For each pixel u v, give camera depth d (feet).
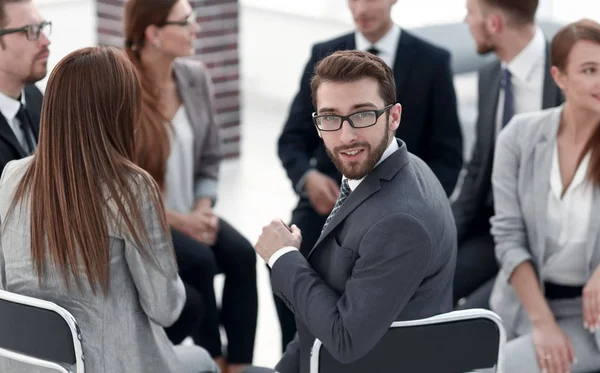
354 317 7.22
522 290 10.21
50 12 24.32
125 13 12.16
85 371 7.96
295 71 24.93
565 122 10.26
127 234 7.89
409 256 7.13
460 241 12.27
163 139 12.14
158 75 12.32
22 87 10.44
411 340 7.55
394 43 12.54
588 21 9.89
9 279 8.23
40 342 7.91
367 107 7.23
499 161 10.73
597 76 9.61
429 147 12.75
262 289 16.24
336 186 12.67
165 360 8.53
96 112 7.79
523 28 11.98
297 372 8.94
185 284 11.68
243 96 26.11
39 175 7.89
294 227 8.24
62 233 7.84
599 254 10.01
